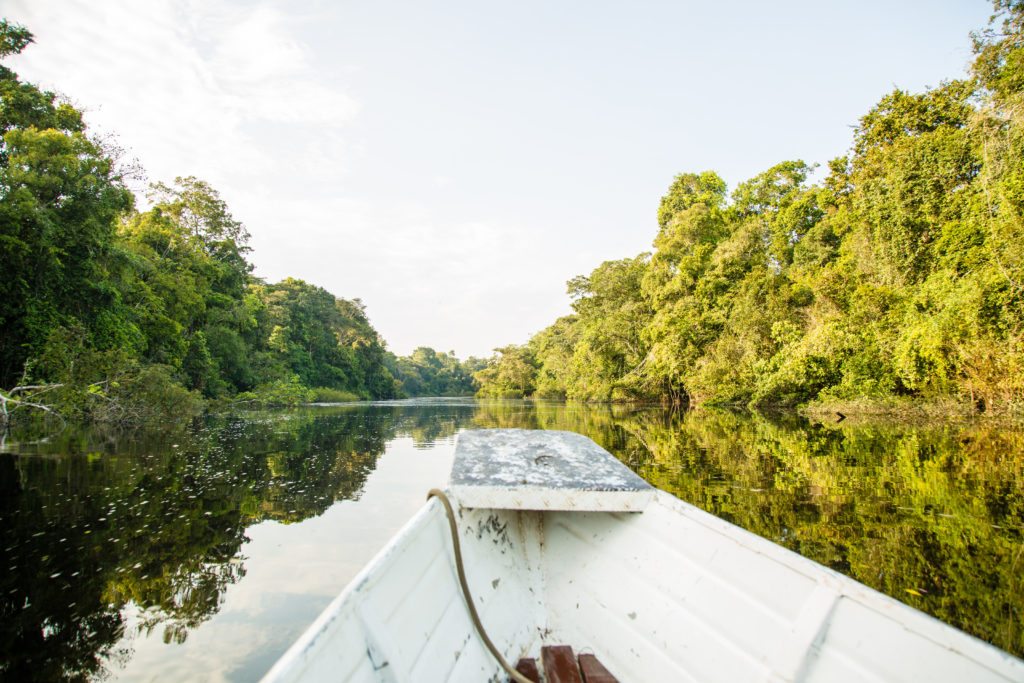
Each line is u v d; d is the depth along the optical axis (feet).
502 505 6.53
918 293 47.52
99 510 16.65
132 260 56.54
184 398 51.93
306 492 19.36
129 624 9.30
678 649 5.75
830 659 4.38
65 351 42.16
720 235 100.48
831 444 30.45
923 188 52.54
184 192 102.22
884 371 50.21
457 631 5.62
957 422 40.63
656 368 86.84
